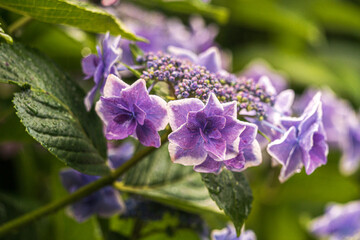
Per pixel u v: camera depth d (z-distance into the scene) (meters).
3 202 0.62
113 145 0.65
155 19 0.76
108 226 0.58
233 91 0.49
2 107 0.59
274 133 0.49
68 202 0.52
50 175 0.66
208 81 0.47
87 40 0.65
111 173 0.51
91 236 0.63
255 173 0.83
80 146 0.50
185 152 0.46
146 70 0.50
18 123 0.60
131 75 0.60
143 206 0.56
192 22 0.84
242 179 0.49
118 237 0.57
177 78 0.47
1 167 0.72
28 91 0.49
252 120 0.49
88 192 0.52
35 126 0.48
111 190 0.56
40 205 0.64
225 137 0.45
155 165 0.55
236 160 0.46
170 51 0.55
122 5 0.72
